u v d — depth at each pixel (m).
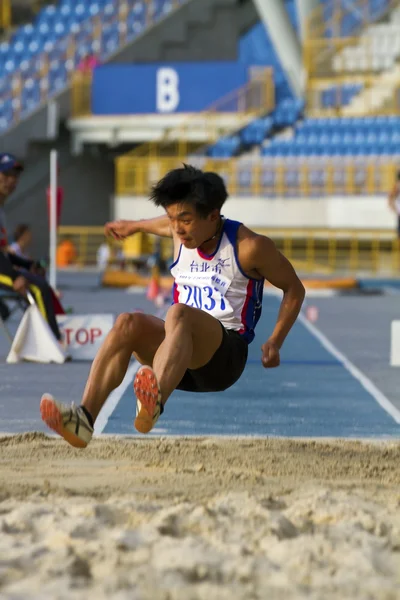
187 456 14.23
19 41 96.56
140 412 11.26
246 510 10.29
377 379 24.31
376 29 87.12
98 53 92.50
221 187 12.09
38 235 89.00
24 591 7.82
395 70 86.19
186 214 11.95
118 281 61.38
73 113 87.62
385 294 58.97
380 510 10.80
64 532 9.35
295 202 78.25
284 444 15.27
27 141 87.31
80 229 85.56
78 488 11.92
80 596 7.71
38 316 26.81
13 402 20.14
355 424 17.92
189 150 88.44
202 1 90.19
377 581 8.23
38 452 14.49
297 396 21.45
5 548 8.92
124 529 9.70
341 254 80.00
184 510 10.32
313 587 8.07
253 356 29.38
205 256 12.62
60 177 90.31
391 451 14.84
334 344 32.66
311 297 56.31
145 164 80.88
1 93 91.25
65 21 96.94
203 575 8.24
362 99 85.56
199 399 20.81
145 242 76.88
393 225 76.94
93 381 11.89
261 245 12.46
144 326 12.07
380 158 79.19
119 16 95.06
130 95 86.62
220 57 90.56
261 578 8.25
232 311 12.60
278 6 78.69
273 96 85.62
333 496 11.22
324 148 82.00
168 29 90.44
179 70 85.88
